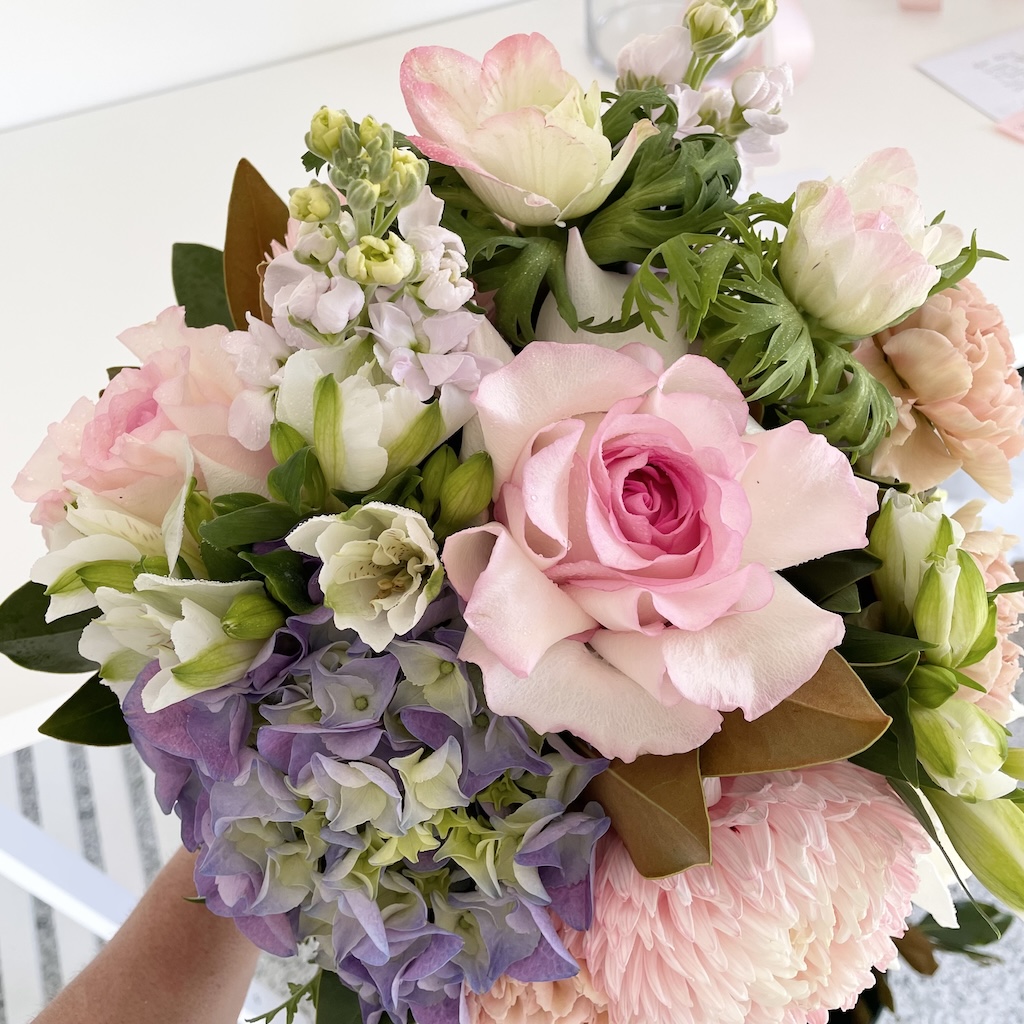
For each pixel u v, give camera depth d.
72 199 1.21
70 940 1.47
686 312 0.40
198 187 1.22
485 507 0.36
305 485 0.36
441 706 0.36
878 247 0.39
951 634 0.40
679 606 0.33
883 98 1.26
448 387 0.36
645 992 0.40
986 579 0.47
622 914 0.40
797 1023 0.44
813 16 1.41
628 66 0.48
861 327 0.41
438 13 1.42
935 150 1.18
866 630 0.41
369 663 0.36
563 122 0.38
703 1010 0.40
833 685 0.37
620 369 0.34
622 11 1.28
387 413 0.35
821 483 0.36
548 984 0.41
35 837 1.13
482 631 0.33
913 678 0.41
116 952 0.65
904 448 0.48
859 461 0.46
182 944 0.65
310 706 0.37
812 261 0.40
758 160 0.49
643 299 0.39
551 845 0.38
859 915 0.41
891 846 0.42
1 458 0.97
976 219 1.09
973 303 0.49
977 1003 1.28
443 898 0.40
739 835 0.40
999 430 0.46
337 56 1.38
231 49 1.36
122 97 1.35
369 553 0.35
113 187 1.22
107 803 1.49
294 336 0.36
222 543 0.36
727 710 0.34
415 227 0.37
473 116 0.41
